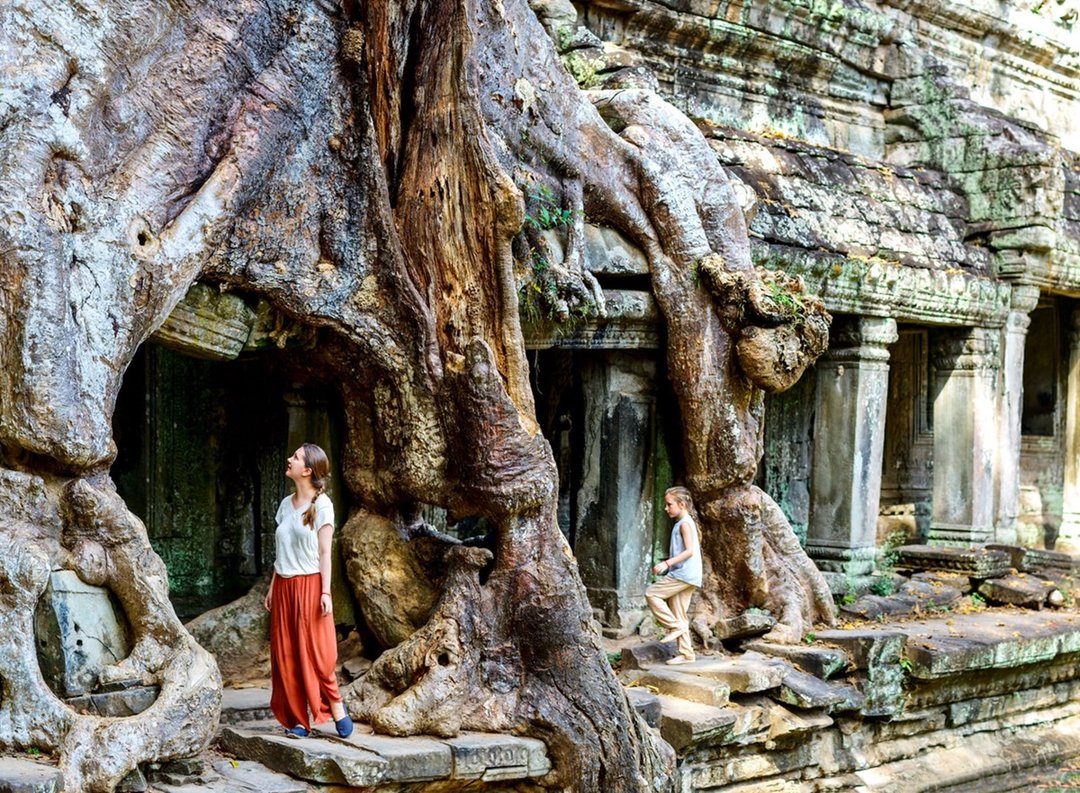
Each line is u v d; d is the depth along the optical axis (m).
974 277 14.80
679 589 10.93
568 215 10.19
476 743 8.20
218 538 12.08
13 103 7.23
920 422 17.61
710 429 11.29
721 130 12.91
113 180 7.67
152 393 11.70
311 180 8.76
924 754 12.33
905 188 14.76
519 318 9.40
